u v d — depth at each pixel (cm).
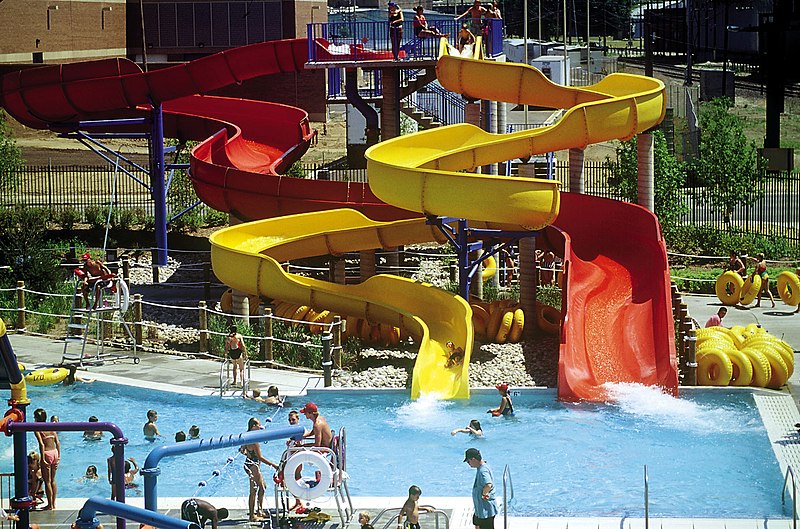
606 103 3797
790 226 5447
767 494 2506
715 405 3125
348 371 3453
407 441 2877
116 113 5469
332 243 3909
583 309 3503
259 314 3653
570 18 13412
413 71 5978
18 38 7912
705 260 4900
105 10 8738
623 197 5519
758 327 3472
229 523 2303
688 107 7200
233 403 3212
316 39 5109
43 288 4228
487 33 4881
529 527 2273
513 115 8181
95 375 3428
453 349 3384
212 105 5797
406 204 3478
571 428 2956
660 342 3341
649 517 2322
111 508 1828
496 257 4422
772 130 7331
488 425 2989
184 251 4850
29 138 8062
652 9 11881
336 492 2292
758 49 10094
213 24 9081
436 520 2200
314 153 7675
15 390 2031
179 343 3784
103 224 5409
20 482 2022
